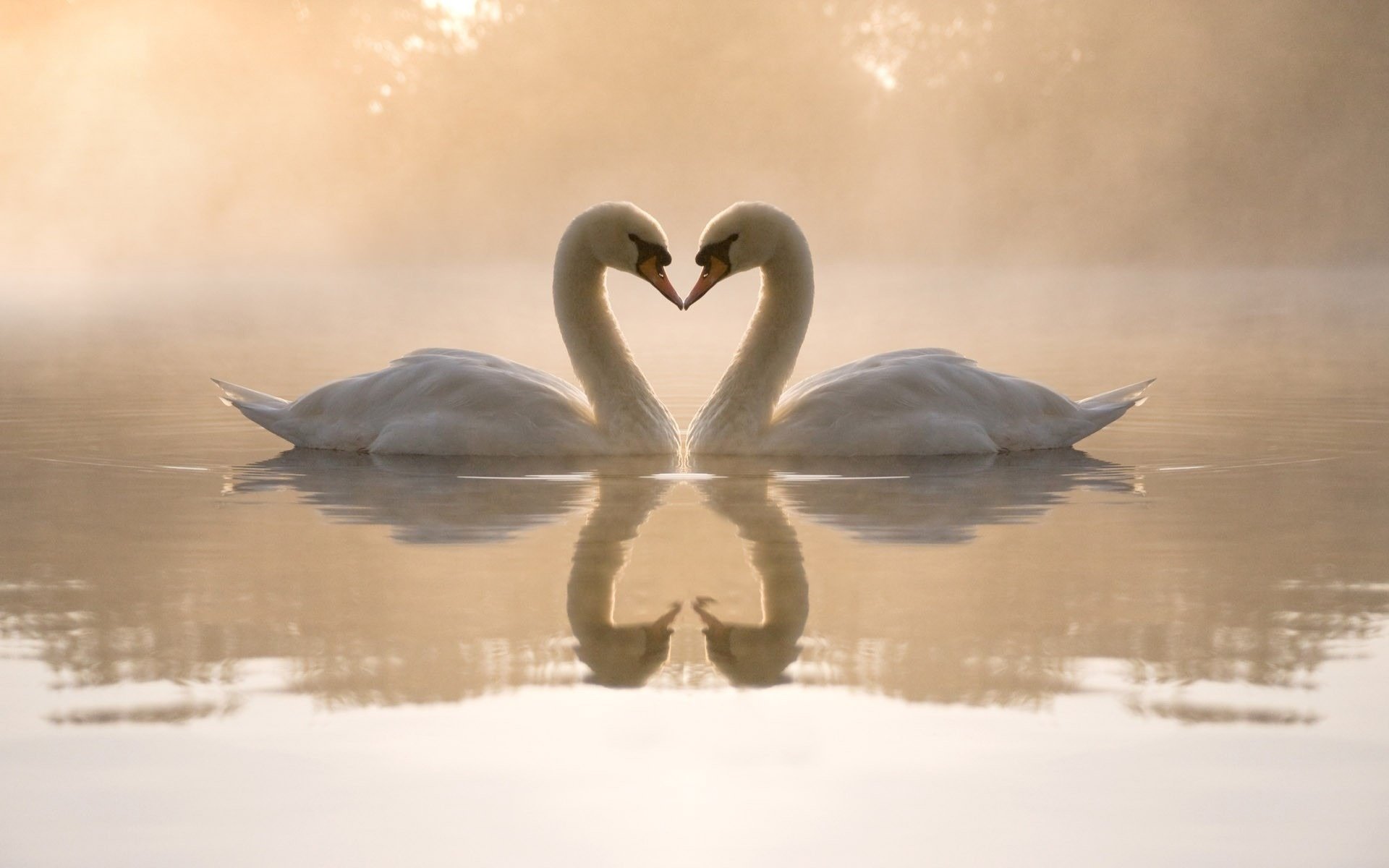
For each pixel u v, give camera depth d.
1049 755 4.20
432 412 9.52
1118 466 9.27
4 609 5.66
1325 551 6.66
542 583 6.05
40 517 7.57
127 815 3.83
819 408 9.50
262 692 4.72
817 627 5.42
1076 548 6.73
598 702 4.65
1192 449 10.04
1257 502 7.98
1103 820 3.79
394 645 5.20
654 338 23.02
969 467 9.11
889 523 7.33
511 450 9.38
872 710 4.57
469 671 4.93
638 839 3.69
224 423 11.62
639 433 9.55
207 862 3.58
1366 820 3.77
